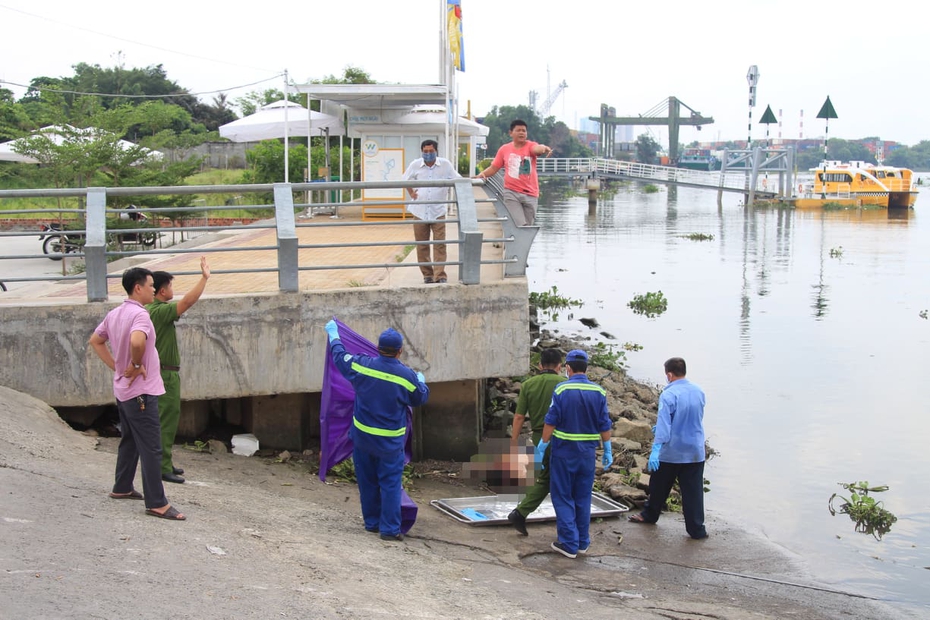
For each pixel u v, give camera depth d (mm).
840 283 31016
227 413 10836
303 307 9719
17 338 9430
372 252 14516
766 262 37500
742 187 83062
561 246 44406
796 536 9695
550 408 8188
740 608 7422
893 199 77750
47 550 5359
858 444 13328
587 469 8258
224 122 74750
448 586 6547
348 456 8539
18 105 31969
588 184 74625
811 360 19031
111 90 70625
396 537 7758
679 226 58094
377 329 9852
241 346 9695
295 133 22359
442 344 9945
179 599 4965
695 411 9156
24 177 33938
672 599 7426
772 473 11984
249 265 13539
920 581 8469
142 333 6398
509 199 11156
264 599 5242
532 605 6461
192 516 6906
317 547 6844
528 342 10062
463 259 9953
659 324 23281
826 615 7484
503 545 8406
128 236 24328
